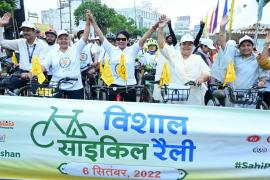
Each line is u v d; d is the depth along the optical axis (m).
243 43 5.42
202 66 5.40
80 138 3.61
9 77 5.99
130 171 3.62
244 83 5.47
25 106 3.66
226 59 5.57
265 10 11.91
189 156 3.58
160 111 3.61
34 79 5.49
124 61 5.66
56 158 3.65
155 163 3.59
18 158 3.68
